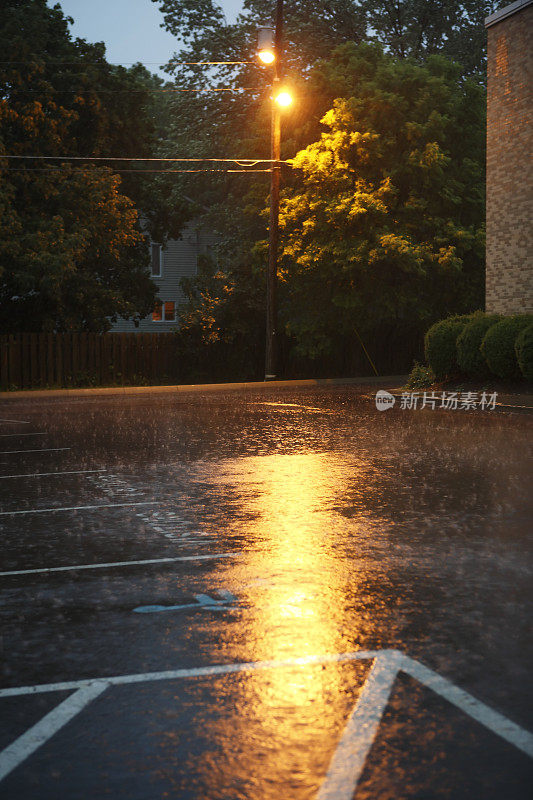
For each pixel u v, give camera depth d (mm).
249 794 3541
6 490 11031
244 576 6938
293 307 38156
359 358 39594
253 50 45594
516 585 6586
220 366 37031
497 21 26578
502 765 3764
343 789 3572
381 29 49500
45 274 31016
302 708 4371
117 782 3656
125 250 39500
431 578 6809
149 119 39750
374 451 14250
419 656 5105
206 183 52344
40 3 35594
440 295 37219
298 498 10242
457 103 36281
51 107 33656
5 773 3752
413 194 35312
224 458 13648
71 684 4746
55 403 25781
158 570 7160
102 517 9312
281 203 36656
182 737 4062
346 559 7426
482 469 12188
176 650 5262
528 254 25891
